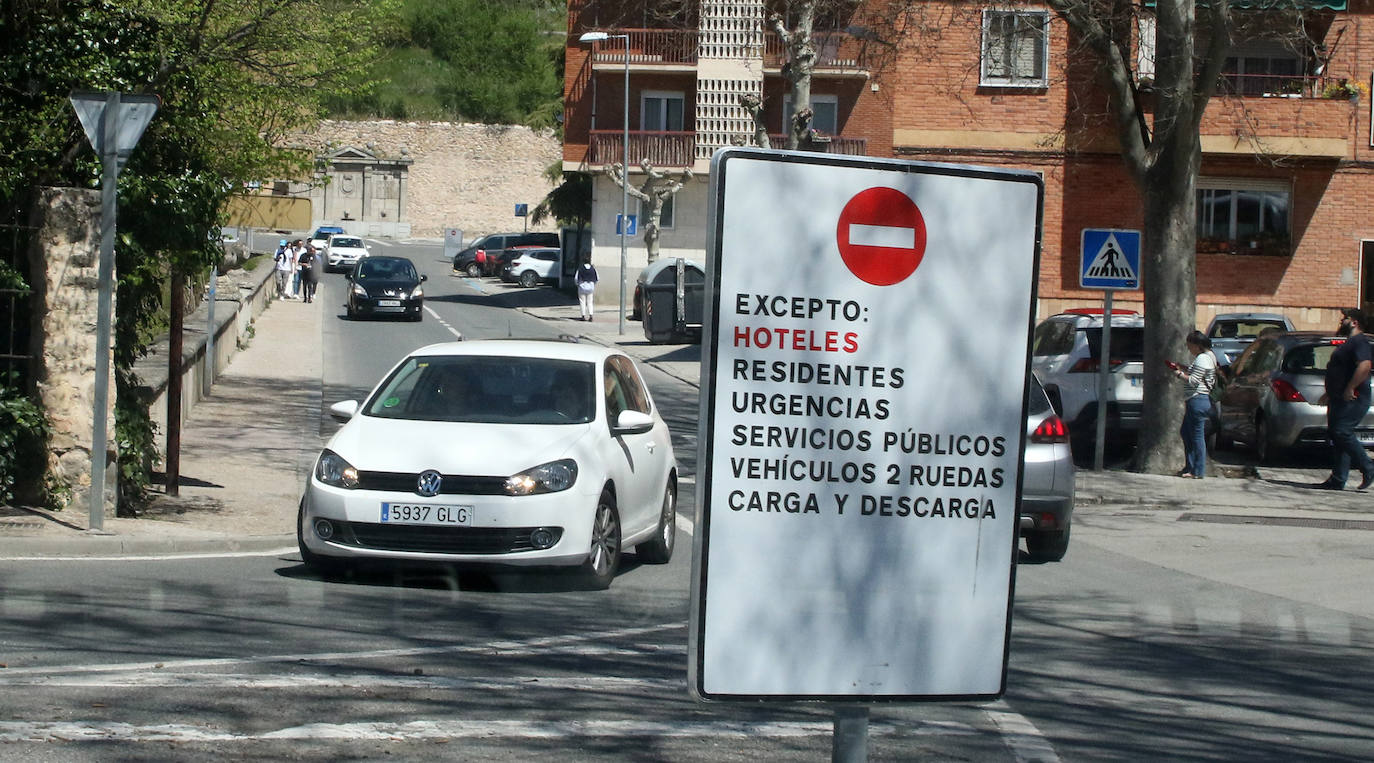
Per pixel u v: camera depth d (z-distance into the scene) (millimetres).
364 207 99938
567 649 7891
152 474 14367
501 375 10664
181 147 12672
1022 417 2979
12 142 11609
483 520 9430
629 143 48094
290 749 5750
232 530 11727
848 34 26250
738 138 46906
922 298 2924
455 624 8500
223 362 25047
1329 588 11008
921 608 2955
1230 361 25438
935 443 2941
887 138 46250
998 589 2986
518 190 101938
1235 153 34344
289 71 18594
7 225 11570
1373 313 35469
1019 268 2967
